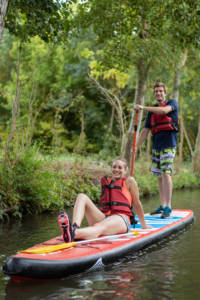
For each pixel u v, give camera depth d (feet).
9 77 80.74
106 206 13.38
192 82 44.32
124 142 33.45
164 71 32.83
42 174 22.29
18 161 21.50
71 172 28.07
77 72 68.03
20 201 21.03
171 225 15.62
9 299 8.23
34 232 15.79
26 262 9.22
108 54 30.17
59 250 10.55
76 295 8.40
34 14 21.06
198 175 53.16
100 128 73.26
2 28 15.94
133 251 11.90
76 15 28.48
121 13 27.71
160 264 10.90
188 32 26.78
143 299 8.13
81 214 11.87
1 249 12.84
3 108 79.20
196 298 8.19
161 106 18.38
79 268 9.82
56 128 28.81
